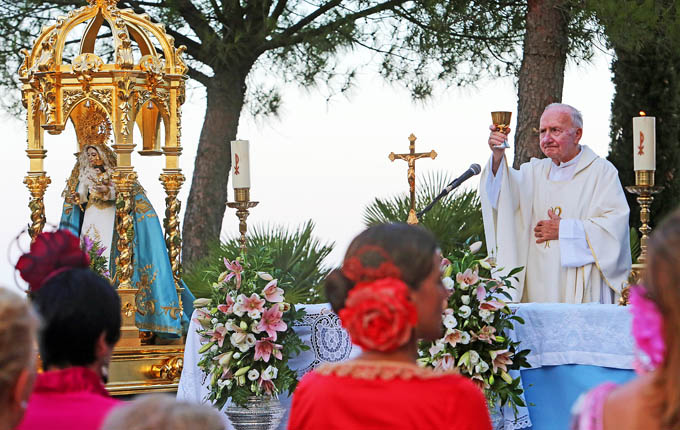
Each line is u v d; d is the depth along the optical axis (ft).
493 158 21.56
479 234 28.63
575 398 17.16
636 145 17.90
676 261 6.40
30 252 9.75
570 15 30.55
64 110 21.12
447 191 19.56
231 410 17.67
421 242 8.34
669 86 35.83
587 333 17.12
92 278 8.86
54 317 8.57
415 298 8.25
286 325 17.40
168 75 21.67
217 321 17.67
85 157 21.66
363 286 8.04
